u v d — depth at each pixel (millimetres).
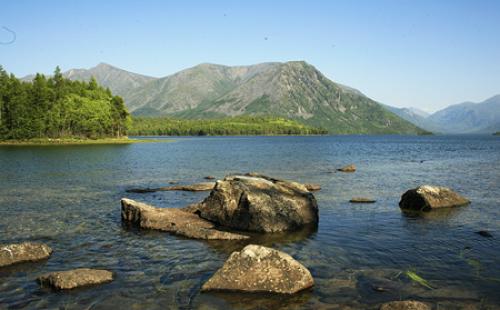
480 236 17547
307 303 10727
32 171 46312
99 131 155750
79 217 21797
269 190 20625
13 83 142375
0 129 128500
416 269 13297
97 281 12125
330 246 16172
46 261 14312
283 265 11977
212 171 47562
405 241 16812
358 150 103938
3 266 13648
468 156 78812
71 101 147375
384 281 12234
